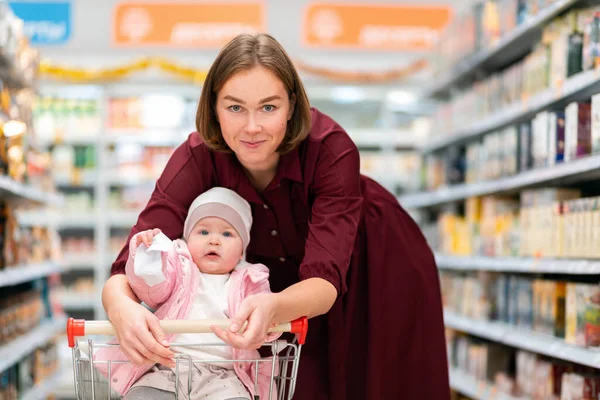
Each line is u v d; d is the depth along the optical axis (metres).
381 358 2.41
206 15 7.42
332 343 2.33
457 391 4.86
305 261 1.97
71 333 1.75
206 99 1.97
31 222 6.51
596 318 2.91
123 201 7.36
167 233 2.10
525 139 3.76
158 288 1.86
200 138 2.20
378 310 2.41
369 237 2.42
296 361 1.84
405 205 6.17
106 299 1.81
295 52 7.61
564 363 3.34
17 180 3.93
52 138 7.16
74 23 7.55
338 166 2.12
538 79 3.65
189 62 7.32
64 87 7.18
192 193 2.18
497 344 4.46
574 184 3.74
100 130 7.21
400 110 7.75
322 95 7.43
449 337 5.13
